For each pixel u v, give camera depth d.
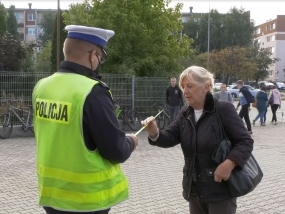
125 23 17.44
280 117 21.31
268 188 6.77
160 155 9.96
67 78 2.48
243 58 47.94
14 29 60.75
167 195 6.34
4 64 20.48
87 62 2.53
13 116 12.81
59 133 2.43
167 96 14.28
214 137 2.92
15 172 7.89
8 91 12.77
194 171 3.00
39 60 31.52
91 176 2.40
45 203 2.53
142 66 17.80
